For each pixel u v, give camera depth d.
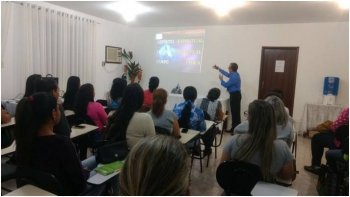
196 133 2.81
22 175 1.48
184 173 0.69
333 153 2.67
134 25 6.66
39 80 2.69
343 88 5.06
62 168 1.47
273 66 5.59
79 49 5.41
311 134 5.03
